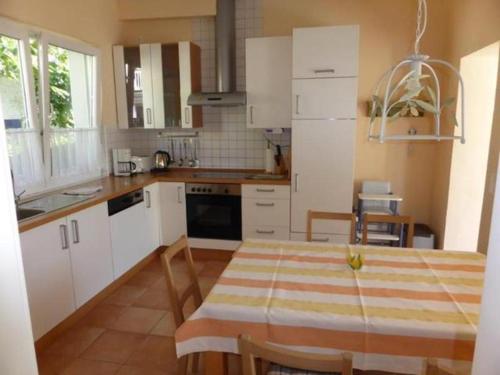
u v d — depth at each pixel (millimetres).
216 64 3887
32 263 2236
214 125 4180
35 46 2912
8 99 2686
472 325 1353
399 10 3562
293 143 3424
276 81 3594
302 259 2000
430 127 3670
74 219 2598
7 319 652
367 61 3682
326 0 3688
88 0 3498
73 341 2469
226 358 1561
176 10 3857
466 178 3211
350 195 3412
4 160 624
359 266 1857
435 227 3639
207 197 3729
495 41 2396
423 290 1638
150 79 3879
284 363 1100
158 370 2197
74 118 3428
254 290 1641
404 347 1353
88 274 2777
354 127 3311
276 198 3568
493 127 2254
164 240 3928
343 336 1391
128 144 4270
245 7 3859
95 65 3596
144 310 2859
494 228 585
